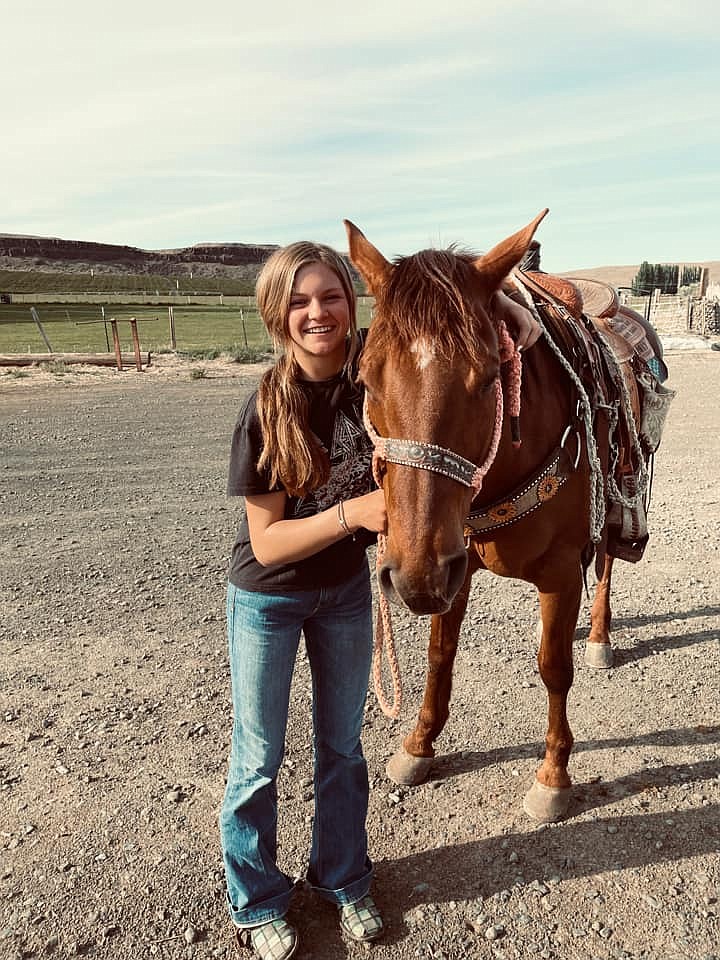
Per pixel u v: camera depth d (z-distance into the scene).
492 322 2.09
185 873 2.68
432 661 3.12
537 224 2.05
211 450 9.62
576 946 2.38
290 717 3.67
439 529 1.84
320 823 2.48
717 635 4.39
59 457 9.28
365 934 2.40
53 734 3.51
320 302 2.00
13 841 2.84
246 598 2.24
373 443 2.01
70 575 5.43
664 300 29.48
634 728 3.55
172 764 3.29
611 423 3.08
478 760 3.35
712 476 7.93
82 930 2.45
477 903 2.56
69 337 28.92
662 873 2.67
